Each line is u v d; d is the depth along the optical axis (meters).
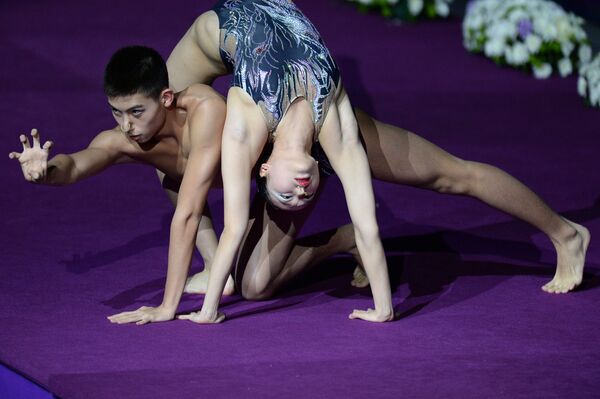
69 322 8.89
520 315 9.26
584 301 9.62
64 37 19.95
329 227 11.81
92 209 11.98
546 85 17.89
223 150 8.48
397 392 7.68
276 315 9.13
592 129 15.59
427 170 9.32
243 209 8.53
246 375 7.92
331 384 7.79
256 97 8.44
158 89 8.55
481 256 10.80
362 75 18.05
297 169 8.38
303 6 22.77
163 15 22.02
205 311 8.81
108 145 8.96
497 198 9.56
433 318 9.14
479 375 8.01
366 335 8.72
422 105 16.61
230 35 8.88
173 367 8.04
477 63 19.08
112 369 7.99
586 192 12.95
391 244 11.15
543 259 10.74
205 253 9.71
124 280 9.90
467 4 23.00
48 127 15.05
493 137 15.12
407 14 21.70
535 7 18.53
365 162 8.70
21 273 10.00
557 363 8.26
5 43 19.44
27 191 12.49
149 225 11.52
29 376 8.00
